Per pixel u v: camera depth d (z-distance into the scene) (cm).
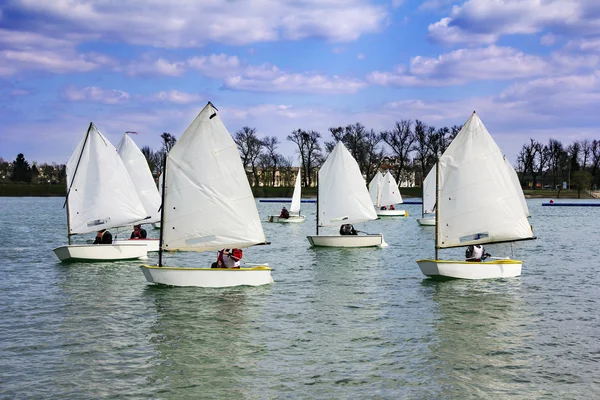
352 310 2236
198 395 1415
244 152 14425
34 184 17138
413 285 2747
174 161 2645
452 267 2839
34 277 2920
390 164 14750
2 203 12631
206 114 2623
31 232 5647
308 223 7300
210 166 2641
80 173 3494
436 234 2903
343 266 3403
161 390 1445
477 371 1573
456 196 2880
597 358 1677
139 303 2327
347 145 14388
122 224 3597
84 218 3503
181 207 2655
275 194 15138
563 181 16288
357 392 1434
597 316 2150
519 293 2550
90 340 1838
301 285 2747
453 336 1888
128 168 4725
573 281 2850
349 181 4372
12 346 1773
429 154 14112
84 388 1453
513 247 4469
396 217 8731
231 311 2208
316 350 1745
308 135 14875
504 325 2022
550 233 5753
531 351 1738
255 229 2700
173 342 1820
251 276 2666
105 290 2578
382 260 3672
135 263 3412
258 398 1399
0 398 1386
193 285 2608
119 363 1628
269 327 1992
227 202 2658
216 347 1770
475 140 2853
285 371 1573
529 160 16375
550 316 2148
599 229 6253
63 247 3400
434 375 1544
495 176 2856
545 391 1443
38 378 1516
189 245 2667
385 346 1784
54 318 2105
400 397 1406
